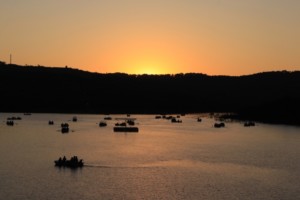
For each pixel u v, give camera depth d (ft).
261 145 631.56
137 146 597.11
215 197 323.57
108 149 559.79
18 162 447.01
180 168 427.33
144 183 360.89
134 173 399.03
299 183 367.45
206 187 350.84
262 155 524.93
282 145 633.61
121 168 421.18
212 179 378.73
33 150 543.39
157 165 442.09
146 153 527.40
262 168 434.30
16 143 618.03
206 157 502.38
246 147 604.49
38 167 419.33
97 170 409.08
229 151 558.97
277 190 343.67
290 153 545.85
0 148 561.43
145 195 326.44
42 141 645.51
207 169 424.46
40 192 329.72
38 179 368.89
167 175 392.47
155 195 326.65
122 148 572.10
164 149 568.41
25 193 326.44
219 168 431.02
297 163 466.29
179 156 506.89
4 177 375.45
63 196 320.09
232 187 351.67
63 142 634.84
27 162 447.42
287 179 382.63
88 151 538.06
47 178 372.79
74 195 322.96
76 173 393.70
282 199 319.47
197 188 347.15
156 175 392.06
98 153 521.65
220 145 625.00
